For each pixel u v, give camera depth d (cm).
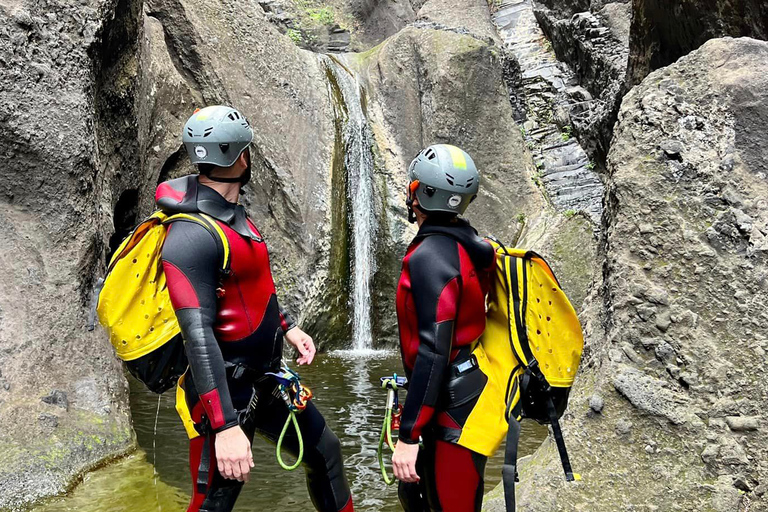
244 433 249
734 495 298
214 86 1072
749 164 372
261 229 1066
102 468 423
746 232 349
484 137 1273
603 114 1158
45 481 383
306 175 1111
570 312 255
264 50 1170
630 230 372
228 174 252
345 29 1736
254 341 254
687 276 352
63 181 510
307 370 833
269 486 426
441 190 243
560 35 1534
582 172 1255
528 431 564
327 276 1073
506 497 235
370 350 1074
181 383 257
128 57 697
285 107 1143
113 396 484
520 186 1249
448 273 236
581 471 325
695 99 396
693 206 366
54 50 527
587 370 368
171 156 955
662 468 315
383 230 1184
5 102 488
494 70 1306
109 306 244
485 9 1622
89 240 524
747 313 335
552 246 1035
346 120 1227
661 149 383
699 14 709
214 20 1122
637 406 329
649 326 347
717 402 321
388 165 1247
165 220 242
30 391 436
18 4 515
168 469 438
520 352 252
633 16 891
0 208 493
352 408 625
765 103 379
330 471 284
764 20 614
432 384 231
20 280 478
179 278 232
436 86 1269
